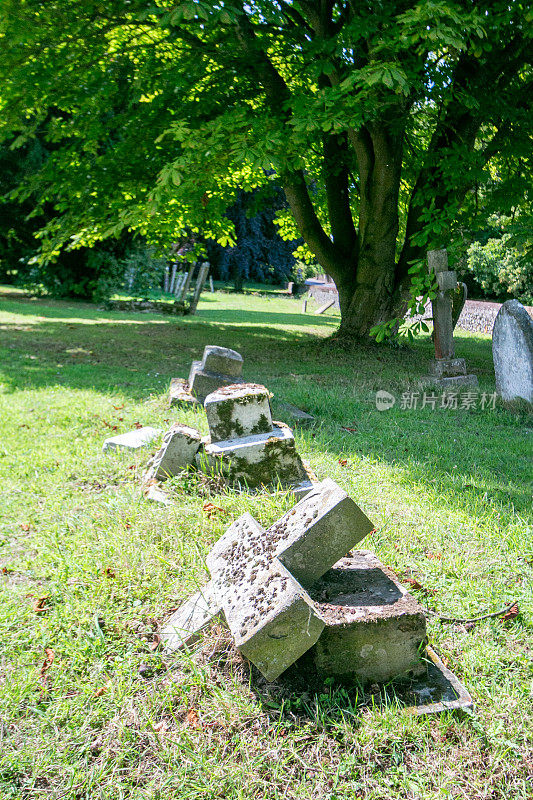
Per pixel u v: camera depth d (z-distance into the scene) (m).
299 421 6.82
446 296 9.55
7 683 2.58
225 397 4.64
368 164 11.41
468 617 3.07
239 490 4.45
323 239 12.84
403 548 3.75
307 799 2.07
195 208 13.66
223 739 2.29
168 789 2.09
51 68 9.80
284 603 2.46
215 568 3.15
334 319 23.97
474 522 4.15
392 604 2.65
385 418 7.33
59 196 11.90
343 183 12.95
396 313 12.65
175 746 2.24
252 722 2.39
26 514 4.27
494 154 11.95
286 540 2.82
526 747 2.29
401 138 11.02
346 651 2.54
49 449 5.63
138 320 17.47
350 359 11.52
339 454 5.61
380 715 2.38
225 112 9.76
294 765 2.21
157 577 3.30
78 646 2.79
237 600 2.73
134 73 10.54
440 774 2.16
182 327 16.23
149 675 2.65
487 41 8.73
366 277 12.33
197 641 2.79
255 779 2.12
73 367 9.81
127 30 10.95
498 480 5.14
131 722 2.38
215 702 2.44
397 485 4.88
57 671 2.65
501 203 12.14
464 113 10.81
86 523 4.06
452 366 9.61
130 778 2.15
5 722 2.39
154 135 11.10
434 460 5.59
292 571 2.80
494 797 2.11
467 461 5.67
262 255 42.09
